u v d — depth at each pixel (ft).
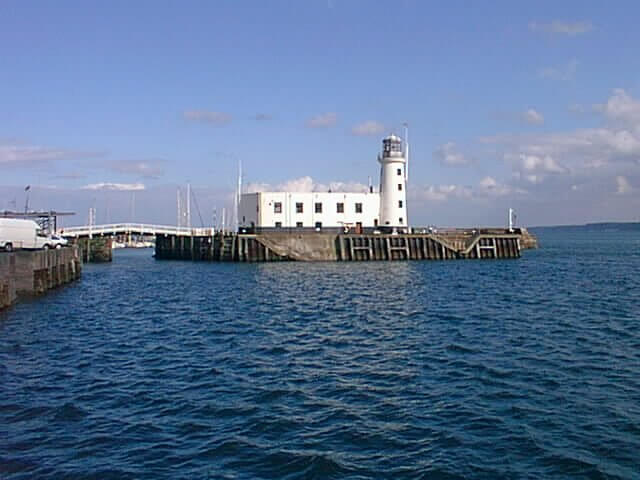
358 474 48.21
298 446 53.62
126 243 641.81
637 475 47.57
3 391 69.56
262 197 312.71
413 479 47.34
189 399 66.95
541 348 90.74
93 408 63.72
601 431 56.13
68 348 94.43
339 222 317.42
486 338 99.04
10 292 144.15
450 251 311.06
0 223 177.27
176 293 174.29
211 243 320.09
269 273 236.63
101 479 47.26
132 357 87.81
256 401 66.23
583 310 131.34
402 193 318.65
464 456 51.31
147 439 55.21
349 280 204.95
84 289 187.62
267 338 101.71
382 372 77.82
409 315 125.29
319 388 70.90
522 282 197.88
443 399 66.13
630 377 73.87
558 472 48.24
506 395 67.15
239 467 49.55
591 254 422.00
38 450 52.49
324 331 107.76
